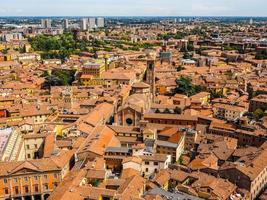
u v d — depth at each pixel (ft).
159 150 591.78
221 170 498.28
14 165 485.15
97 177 474.49
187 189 450.30
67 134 652.07
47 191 493.77
